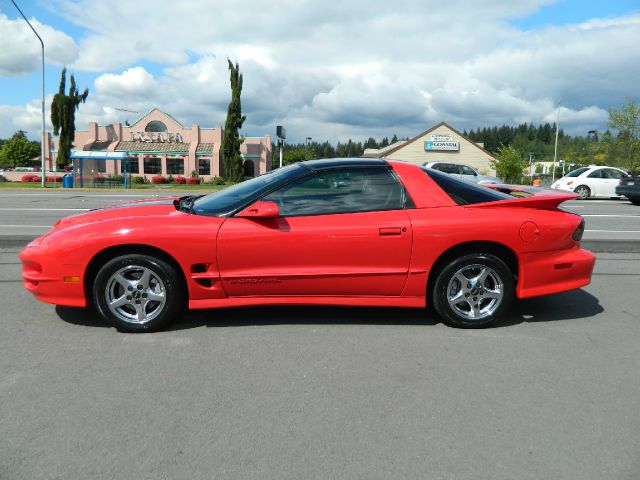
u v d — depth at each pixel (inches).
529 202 167.2
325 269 158.4
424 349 147.7
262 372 130.1
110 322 156.9
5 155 3779.5
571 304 197.2
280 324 167.3
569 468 91.3
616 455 95.4
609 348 150.9
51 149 2095.2
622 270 261.7
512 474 89.4
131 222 156.8
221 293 158.7
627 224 470.3
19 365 132.8
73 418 106.1
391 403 114.6
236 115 1617.9
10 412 108.4
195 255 154.3
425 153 1937.7
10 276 228.8
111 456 93.0
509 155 1553.9
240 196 165.6
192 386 121.6
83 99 1852.9
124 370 130.3
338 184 165.0
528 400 117.0
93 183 1261.1
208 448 95.9
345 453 94.8
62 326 163.2
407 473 89.1
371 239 157.9
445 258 163.8
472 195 168.2
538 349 149.3
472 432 102.9
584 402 116.4
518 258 164.2
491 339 157.0
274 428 103.2
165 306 156.6
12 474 87.4
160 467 89.9
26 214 493.0
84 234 153.8
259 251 155.9
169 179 1798.7
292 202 161.8
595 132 1536.7
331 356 141.3
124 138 2017.7
